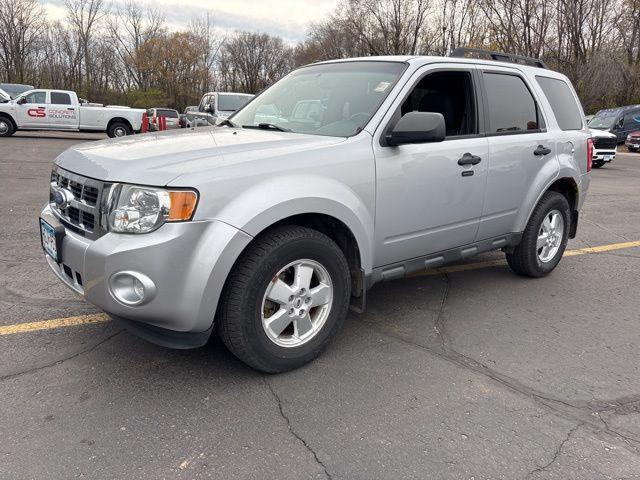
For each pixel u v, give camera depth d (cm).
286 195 283
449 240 395
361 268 333
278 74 7925
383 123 339
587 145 517
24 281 445
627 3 3222
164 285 258
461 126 406
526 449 252
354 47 4881
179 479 226
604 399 297
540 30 3300
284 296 300
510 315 413
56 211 314
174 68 6147
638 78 3186
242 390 294
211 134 346
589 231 736
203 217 261
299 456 242
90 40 5875
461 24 3756
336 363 328
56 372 305
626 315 420
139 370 311
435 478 231
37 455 236
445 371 322
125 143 321
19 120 2078
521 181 442
